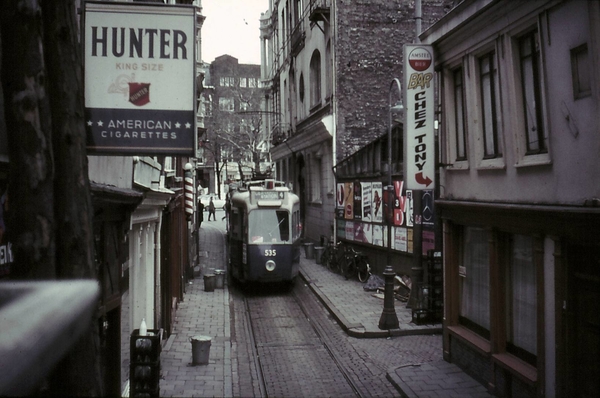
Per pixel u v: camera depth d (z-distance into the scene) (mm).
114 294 8039
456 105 10734
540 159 7746
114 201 7184
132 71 6449
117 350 8164
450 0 25688
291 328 14531
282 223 19297
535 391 7863
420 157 11344
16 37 3199
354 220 22375
